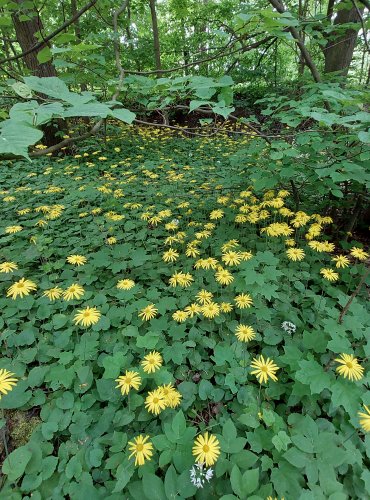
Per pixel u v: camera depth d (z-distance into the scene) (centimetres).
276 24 172
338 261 288
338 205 380
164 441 174
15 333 260
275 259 268
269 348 242
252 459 165
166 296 293
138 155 724
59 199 502
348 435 188
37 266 354
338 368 185
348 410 178
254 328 261
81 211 450
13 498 161
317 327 260
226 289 294
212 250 355
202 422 201
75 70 254
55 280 321
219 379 224
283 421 193
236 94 1027
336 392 183
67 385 210
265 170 324
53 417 199
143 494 158
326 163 276
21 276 321
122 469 162
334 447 168
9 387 170
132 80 219
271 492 152
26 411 212
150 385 219
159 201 479
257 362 200
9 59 229
